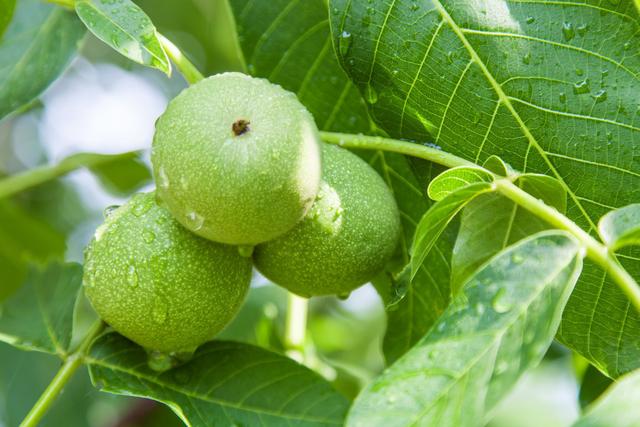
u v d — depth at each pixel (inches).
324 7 20.8
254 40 21.0
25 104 21.4
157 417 26.1
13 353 24.9
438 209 17.9
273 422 19.3
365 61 19.3
